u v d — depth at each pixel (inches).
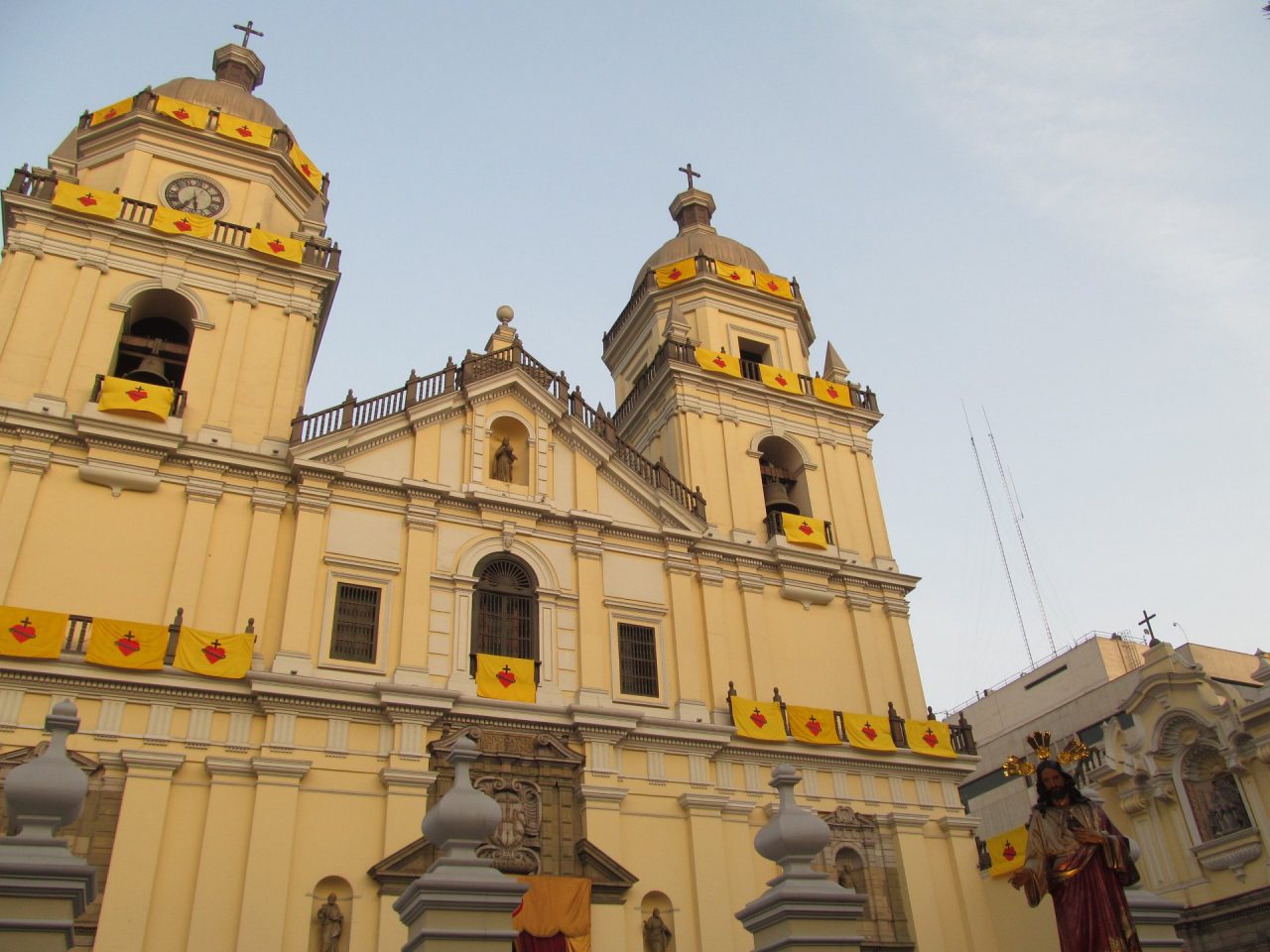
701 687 1181.7
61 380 1063.6
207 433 1092.5
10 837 378.3
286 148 1374.3
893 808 1191.6
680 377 1437.0
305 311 1234.0
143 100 1302.9
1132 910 478.9
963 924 1149.7
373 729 985.5
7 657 875.4
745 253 1742.1
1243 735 1200.8
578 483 1246.3
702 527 1283.2
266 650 997.2
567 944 930.1
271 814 899.4
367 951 879.1
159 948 823.1
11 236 1115.9
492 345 1349.7
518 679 1069.1
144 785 874.1
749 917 437.4
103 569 978.1
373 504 1114.1
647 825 1055.0
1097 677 2027.6
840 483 1461.6
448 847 416.5
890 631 1352.1
